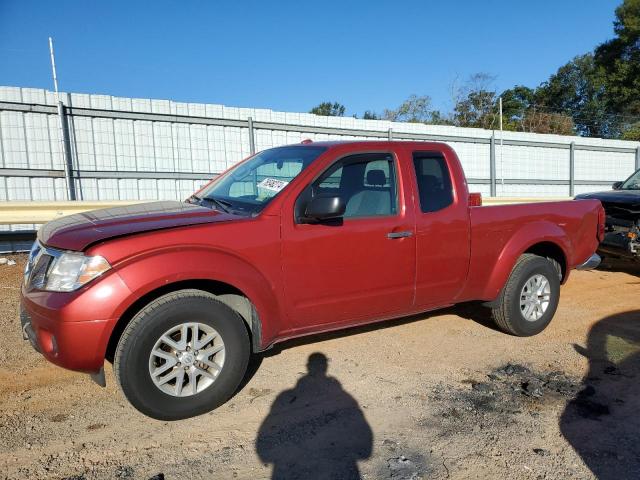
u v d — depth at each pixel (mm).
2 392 3916
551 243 5316
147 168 11625
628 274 8633
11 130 10070
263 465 3016
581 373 4359
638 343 5105
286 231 3752
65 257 3225
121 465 3002
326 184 4031
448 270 4605
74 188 10812
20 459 3039
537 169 18812
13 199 10195
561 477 2908
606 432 3402
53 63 10453
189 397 3441
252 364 4469
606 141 20484
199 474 2924
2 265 8711
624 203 7809
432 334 5324
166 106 11711
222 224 3566
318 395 3910
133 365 3217
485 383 4156
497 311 5152
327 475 2914
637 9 39406
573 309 6363
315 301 3939
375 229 4137
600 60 42875
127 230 3373
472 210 4754
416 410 3688
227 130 12562
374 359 4625
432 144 4684
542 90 49406
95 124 10961
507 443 3256
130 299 3148
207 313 3432
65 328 3061
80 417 3555
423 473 2932
